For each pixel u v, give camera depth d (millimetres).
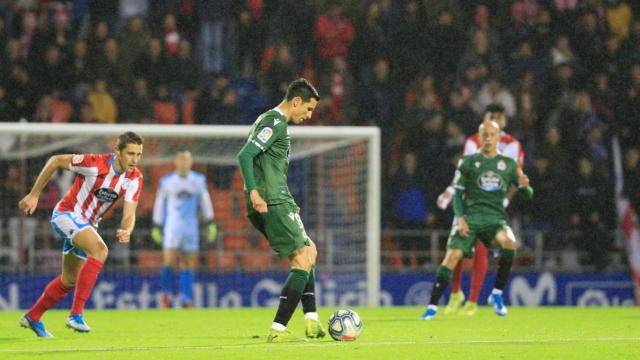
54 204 53000
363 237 52281
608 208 59875
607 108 63375
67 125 48188
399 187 57719
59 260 52906
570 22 66188
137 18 60812
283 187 24812
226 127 50062
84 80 59281
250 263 55594
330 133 49656
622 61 65188
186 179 50375
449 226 57531
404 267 56188
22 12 61062
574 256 57562
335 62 61969
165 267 50406
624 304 55906
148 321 36156
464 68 63312
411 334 28766
